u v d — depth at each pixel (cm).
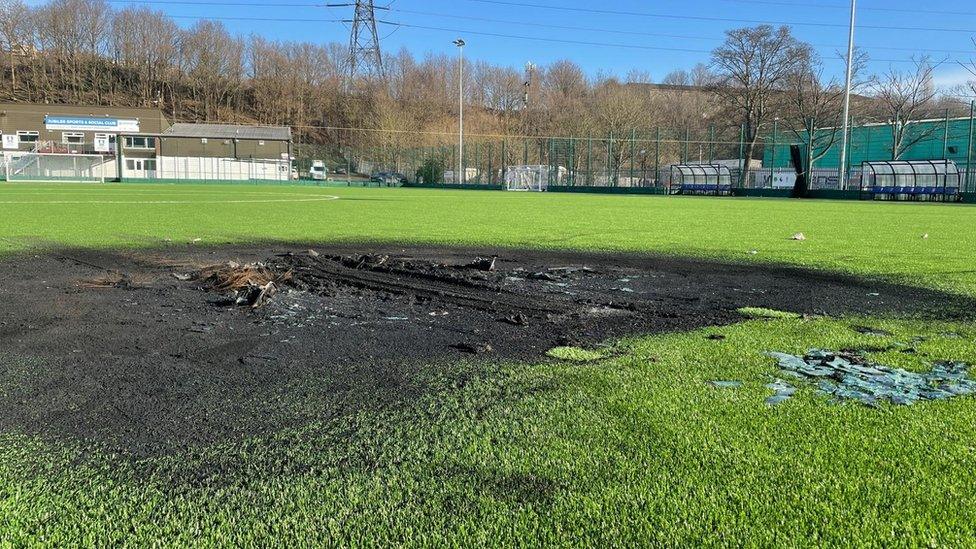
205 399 239
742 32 4541
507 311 412
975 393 245
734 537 146
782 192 3241
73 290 472
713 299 468
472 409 227
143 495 168
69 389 250
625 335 346
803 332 354
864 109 4319
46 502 165
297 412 225
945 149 3250
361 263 592
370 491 168
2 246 731
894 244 842
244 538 148
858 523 151
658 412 221
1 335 337
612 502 161
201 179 4494
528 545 144
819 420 214
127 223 1065
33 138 5034
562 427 209
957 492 165
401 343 326
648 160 4500
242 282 491
